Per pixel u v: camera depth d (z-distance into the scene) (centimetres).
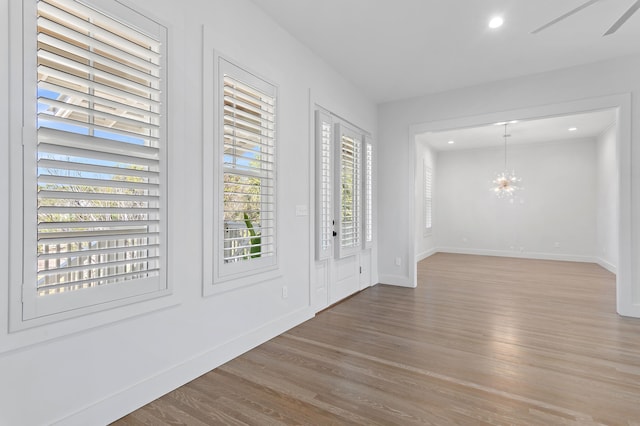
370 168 482
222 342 243
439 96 464
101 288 169
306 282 342
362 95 464
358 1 266
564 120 583
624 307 350
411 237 490
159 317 199
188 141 214
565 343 278
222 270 239
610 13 275
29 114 143
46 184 154
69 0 156
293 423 174
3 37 136
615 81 357
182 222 210
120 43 176
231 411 185
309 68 345
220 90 237
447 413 181
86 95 159
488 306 389
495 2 266
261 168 275
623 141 351
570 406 187
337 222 397
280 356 255
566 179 746
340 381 217
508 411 183
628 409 184
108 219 181
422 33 314
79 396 163
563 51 345
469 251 862
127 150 179
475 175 853
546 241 767
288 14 285
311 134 347
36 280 146
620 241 353
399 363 243
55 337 152
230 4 247
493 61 369
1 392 138
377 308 385
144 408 187
